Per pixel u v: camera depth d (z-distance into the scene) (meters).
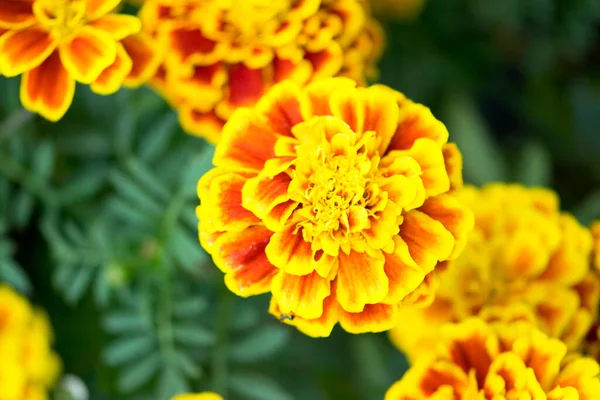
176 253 0.42
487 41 0.54
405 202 0.36
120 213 0.43
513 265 0.41
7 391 0.43
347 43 0.41
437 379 0.38
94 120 0.47
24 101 0.39
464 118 0.50
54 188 0.46
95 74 0.38
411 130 0.37
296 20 0.40
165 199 0.42
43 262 0.48
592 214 0.48
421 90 0.53
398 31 0.53
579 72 0.55
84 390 0.46
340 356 0.48
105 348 0.47
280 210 0.36
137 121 0.46
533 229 0.41
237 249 0.37
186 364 0.42
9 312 0.44
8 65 0.38
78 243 0.43
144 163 0.44
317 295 0.36
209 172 0.37
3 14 0.39
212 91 0.40
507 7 0.52
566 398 0.37
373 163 0.37
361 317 0.37
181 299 0.44
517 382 0.38
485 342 0.39
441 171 0.37
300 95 0.37
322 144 0.37
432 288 0.37
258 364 0.48
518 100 0.54
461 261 0.41
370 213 0.36
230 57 0.40
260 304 0.47
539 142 0.53
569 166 0.54
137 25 0.39
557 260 0.41
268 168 0.36
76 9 0.39
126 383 0.42
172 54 0.40
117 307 0.47
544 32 0.54
